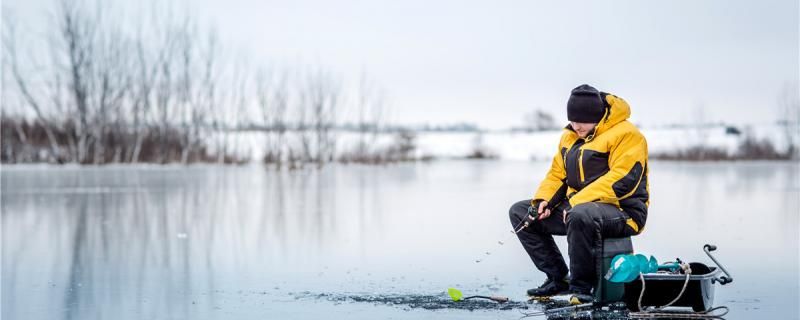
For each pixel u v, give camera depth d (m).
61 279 5.99
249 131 29.14
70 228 9.46
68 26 26.23
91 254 7.31
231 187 17.09
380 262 6.79
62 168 25.58
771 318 4.52
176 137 28.66
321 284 5.72
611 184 4.68
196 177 21.17
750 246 7.66
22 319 4.67
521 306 4.84
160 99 28.05
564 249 7.50
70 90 26.70
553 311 4.65
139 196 14.42
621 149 4.73
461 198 14.20
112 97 27.23
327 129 29.83
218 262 6.81
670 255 7.10
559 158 5.05
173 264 6.71
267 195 14.83
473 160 39.78
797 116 36.38
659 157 37.69
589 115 4.77
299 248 7.72
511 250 7.52
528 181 19.56
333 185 18.00
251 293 5.39
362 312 4.72
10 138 27.19
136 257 7.11
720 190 16.03
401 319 4.51
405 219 10.52
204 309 4.88
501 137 42.91
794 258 6.86
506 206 12.51
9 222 10.09
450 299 5.10
